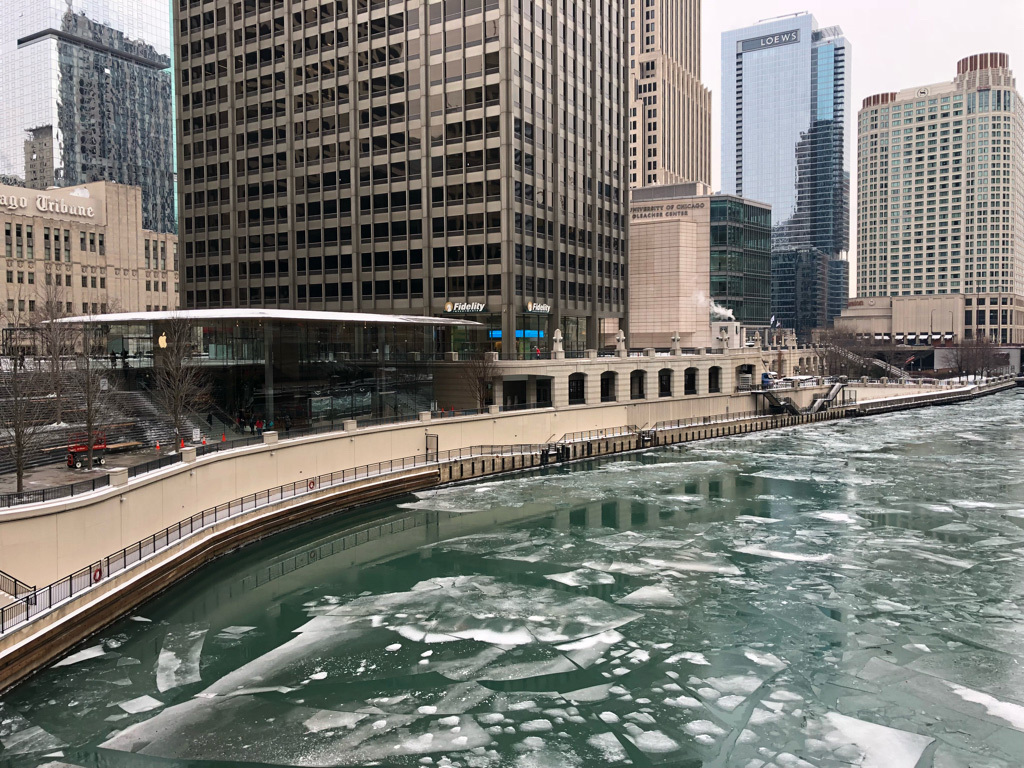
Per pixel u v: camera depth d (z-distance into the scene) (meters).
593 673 31.53
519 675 31.31
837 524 54.00
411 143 87.69
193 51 101.31
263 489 51.19
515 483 66.75
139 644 33.09
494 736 26.86
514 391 82.06
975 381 171.88
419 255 87.75
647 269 144.50
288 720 27.69
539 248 88.69
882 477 70.50
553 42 91.00
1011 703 29.03
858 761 25.39
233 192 99.00
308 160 93.75
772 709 28.72
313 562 45.53
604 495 62.72
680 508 58.53
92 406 48.34
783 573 43.47
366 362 67.56
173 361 52.75
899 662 32.44
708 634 35.25
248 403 59.81
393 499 59.78
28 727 26.77
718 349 106.19
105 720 27.33
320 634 35.06
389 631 35.47
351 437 59.06
